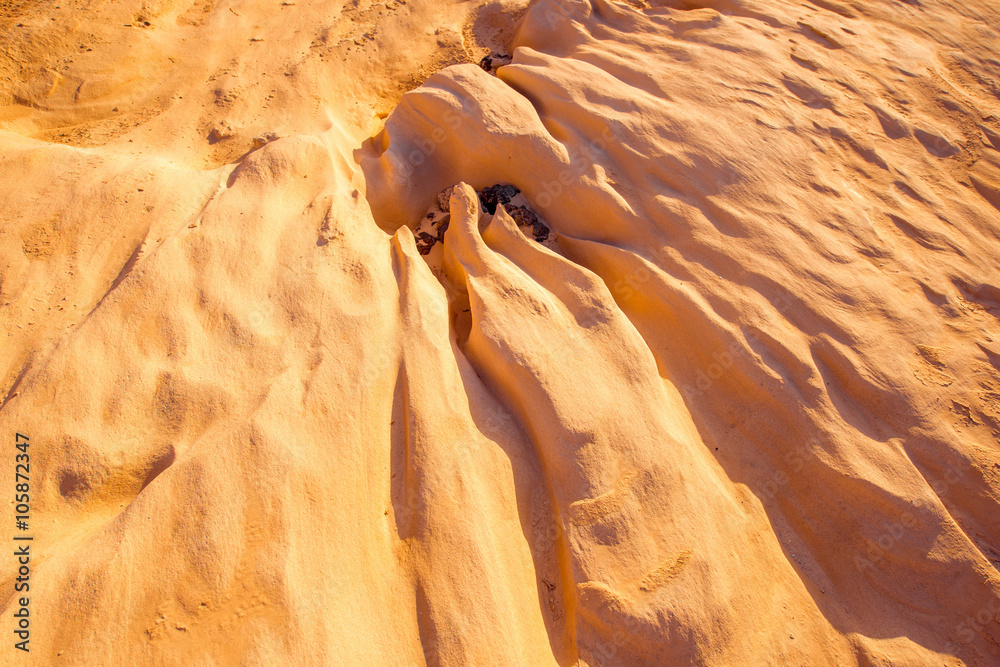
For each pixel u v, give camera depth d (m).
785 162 5.37
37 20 6.95
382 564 3.38
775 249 4.82
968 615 3.63
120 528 3.26
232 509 3.35
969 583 3.66
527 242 5.05
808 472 4.02
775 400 4.20
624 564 3.51
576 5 6.84
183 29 7.50
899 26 7.09
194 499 3.37
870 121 5.89
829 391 4.21
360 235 5.04
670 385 4.44
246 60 7.12
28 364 4.08
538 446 4.02
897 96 6.20
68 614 2.99
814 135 5.63
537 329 4.37
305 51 7.25
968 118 6.13
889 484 3.85
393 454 3.85
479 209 5.51
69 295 4.54
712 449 4.18
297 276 4.58
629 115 5.60
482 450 3.87
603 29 6.79
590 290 4.62
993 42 7.05
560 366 4.17
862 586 3.75
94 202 5.07
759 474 4.09
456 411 3.98
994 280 4.90
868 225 5.08
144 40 7.11
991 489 3.88
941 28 7.13
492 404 4.19
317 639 3.02
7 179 5.16
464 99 5.81
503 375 4.23
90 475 3.54
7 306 4.44
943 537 3.74
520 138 5.57
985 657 3.54
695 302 4.59
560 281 4.76
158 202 5.14
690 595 3.43
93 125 6.38
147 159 5.64
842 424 4.09
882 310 4.57
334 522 3.42
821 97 5.97
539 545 3.71
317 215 5.07
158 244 4.78
